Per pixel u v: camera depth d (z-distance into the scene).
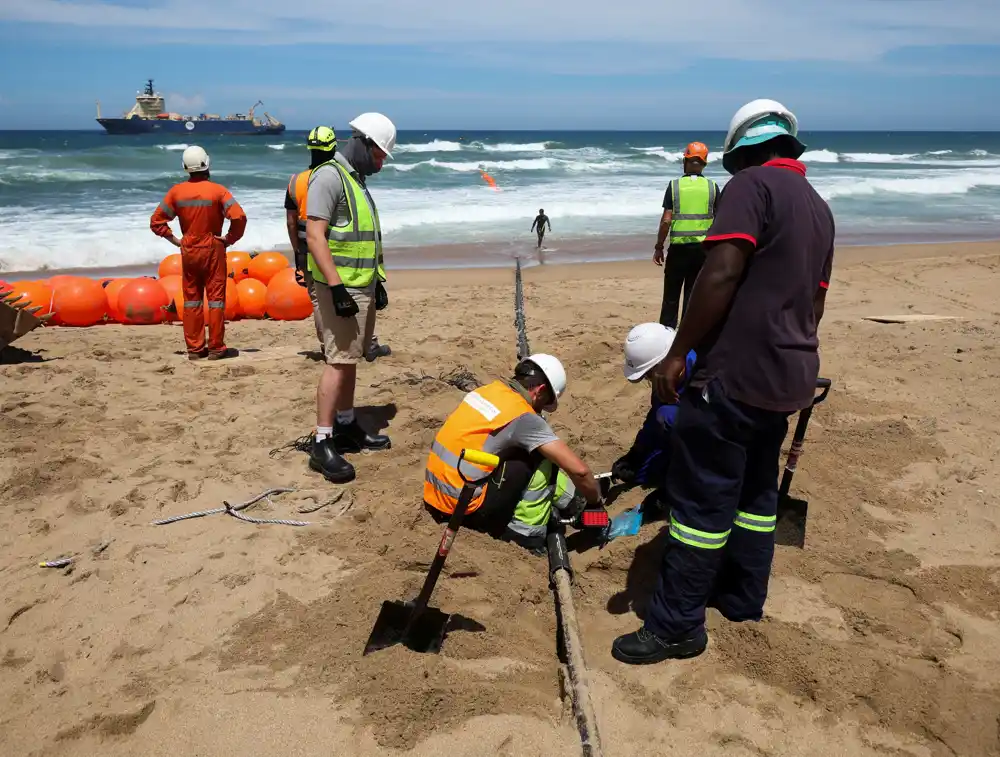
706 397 2.98
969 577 3.88
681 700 3.09
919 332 8.50
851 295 11.15
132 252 15.53
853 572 3.93
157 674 3.22
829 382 3.87
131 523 4.38
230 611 3.62
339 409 5.19
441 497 4.15
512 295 11.30
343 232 4.76
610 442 5.42
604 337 8.20
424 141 99.75
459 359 7.43
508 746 2.84
